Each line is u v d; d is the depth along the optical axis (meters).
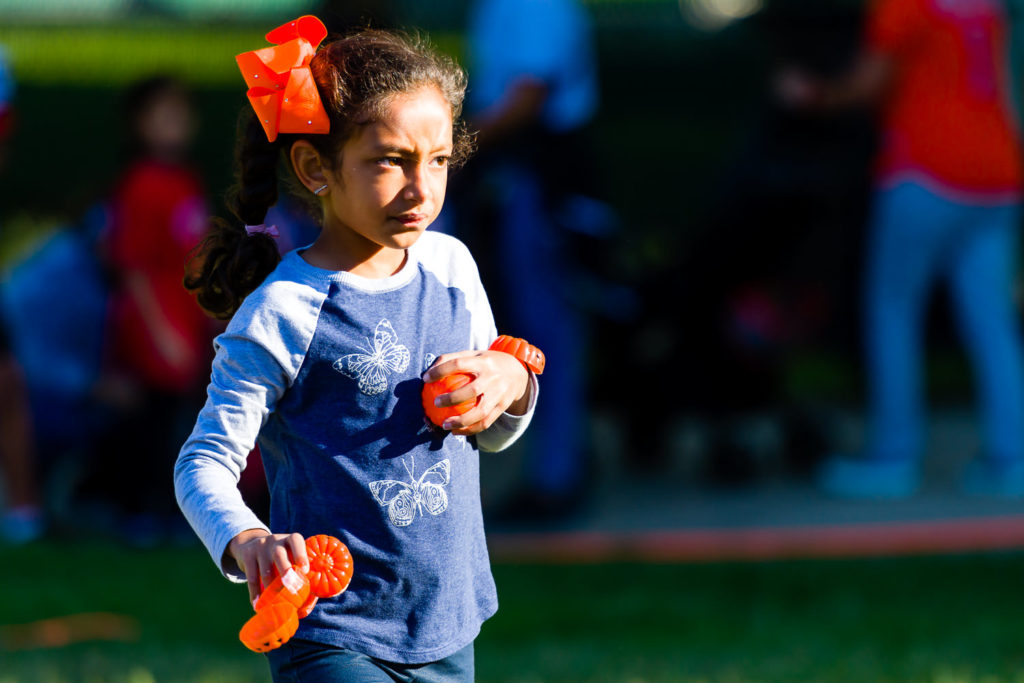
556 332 20.64
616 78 55.78
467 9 63.22
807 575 18.31
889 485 22.47
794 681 13.46
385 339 7.59
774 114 22.78
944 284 29.80
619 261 22.77
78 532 20.97
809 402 27.44
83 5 87.75
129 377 20.64
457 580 7.86
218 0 86.62
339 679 7.38
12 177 42.59
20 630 15.99
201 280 8.13
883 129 22.70
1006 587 17.62
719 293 22.72
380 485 7.58
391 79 7.31
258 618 6.60
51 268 21.41
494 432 8.24
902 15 20.80
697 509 22.23
